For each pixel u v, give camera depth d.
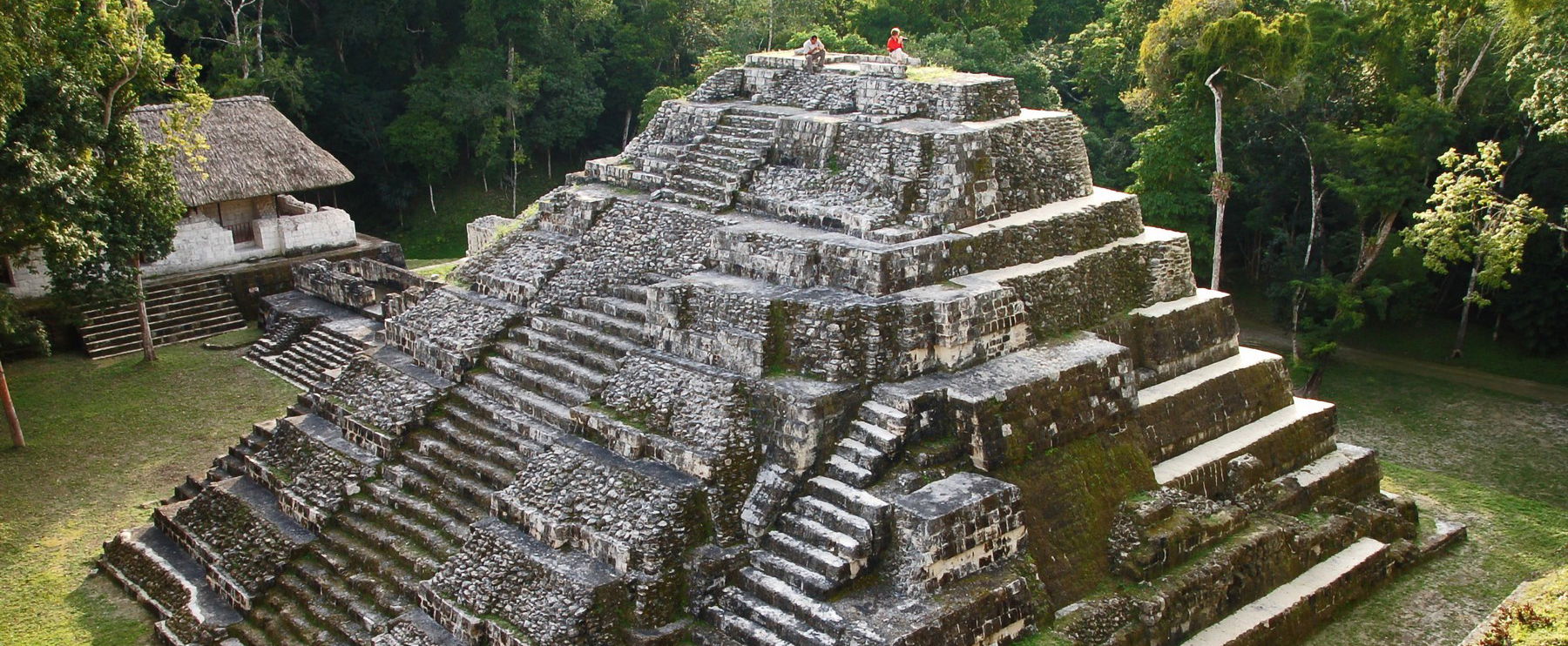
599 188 25.52
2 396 25.42
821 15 50.66
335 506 20.66
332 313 33.03
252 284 35.00
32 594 20.47
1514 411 30.30
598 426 19.11
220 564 20.42
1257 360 23.56
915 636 15.14
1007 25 50.97
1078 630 16.77
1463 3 32.75
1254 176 36.88
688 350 19.67
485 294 24.42
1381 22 34.47
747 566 17.05
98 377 30.19
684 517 17.17
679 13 52.88
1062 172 23.16
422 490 20.30
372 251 37.91
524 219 27.84
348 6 47.16
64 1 25.64
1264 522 19.94
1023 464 18.12
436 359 22.84
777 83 25.64
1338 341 35.88
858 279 18.98
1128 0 43.59
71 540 22.23
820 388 17.83
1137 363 22.11
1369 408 30.83
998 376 18.53
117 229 26.83
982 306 18.89
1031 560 17.14
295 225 36.72
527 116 49.34
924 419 17.75
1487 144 28.62
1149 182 34.75
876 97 23.39
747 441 17.91
